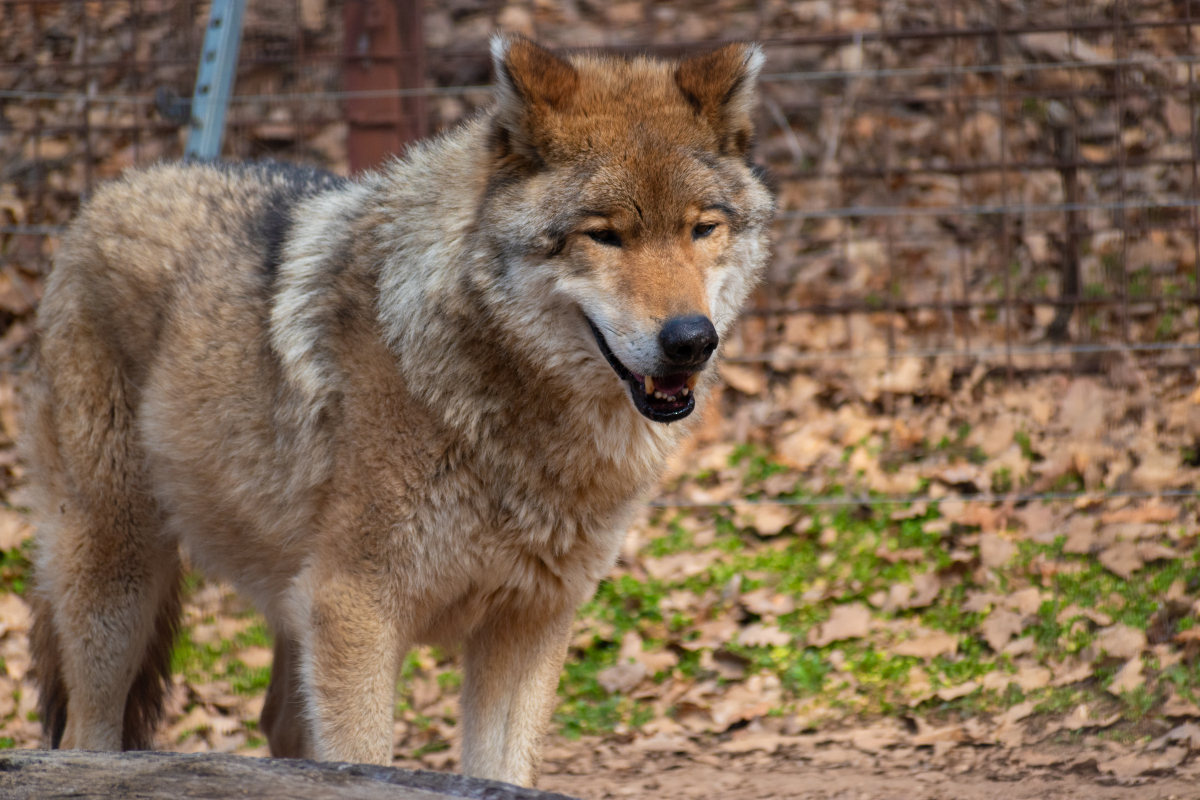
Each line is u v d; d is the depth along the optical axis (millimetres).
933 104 15516
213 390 6867
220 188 7543
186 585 8164
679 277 5754
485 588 6418
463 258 6055
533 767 6738
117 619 7469
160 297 7219
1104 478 10984
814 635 9625
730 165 6223
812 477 11531
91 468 7363
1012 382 12250
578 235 5855
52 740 7855
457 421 6020
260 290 6828
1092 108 14984
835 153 15328
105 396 7367
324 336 6406
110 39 16250
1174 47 14914
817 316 13602
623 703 9156
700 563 10516
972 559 10156
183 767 3945
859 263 14297
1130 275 13445
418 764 8531
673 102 6152
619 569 10500
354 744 6227
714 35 16672
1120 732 8086
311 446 6387
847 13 16656
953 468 11430
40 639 7754
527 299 5965
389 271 6266
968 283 13922
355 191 6938
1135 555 9883
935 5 16281
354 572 6207
